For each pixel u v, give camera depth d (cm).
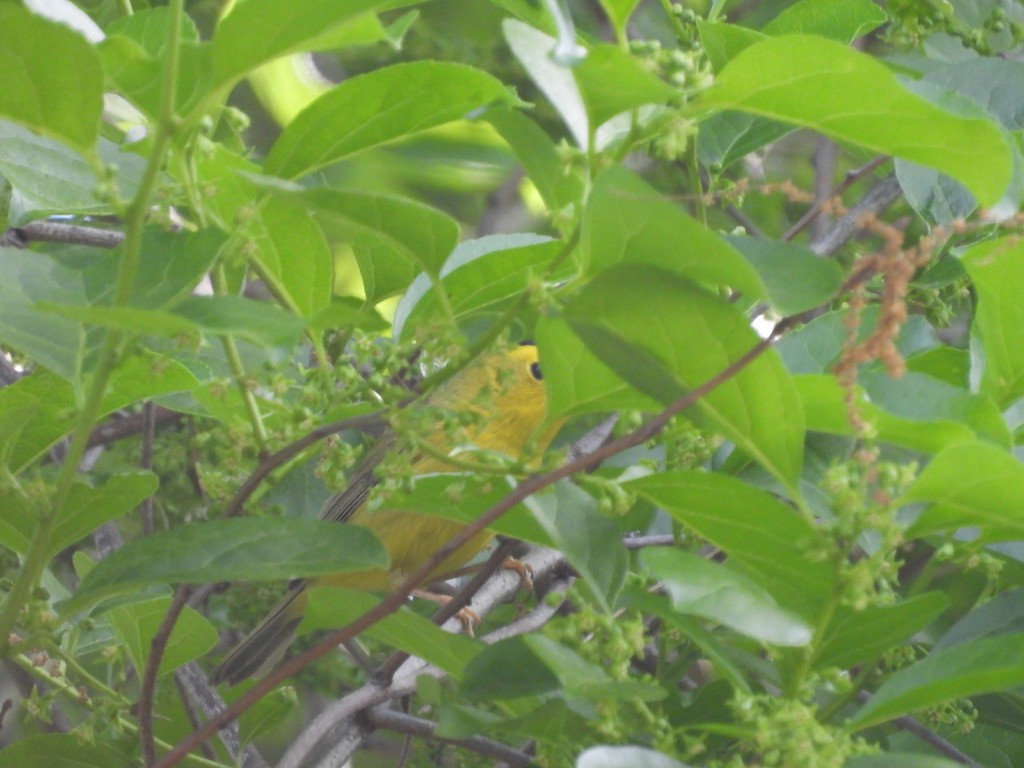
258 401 597
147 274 490
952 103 469
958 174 438
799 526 479
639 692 439
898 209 1258
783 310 412
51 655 662
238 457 558
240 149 816
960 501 458
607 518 534
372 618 488
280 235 575
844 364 399
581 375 497
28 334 511
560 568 898
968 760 664
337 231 1147
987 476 442
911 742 674
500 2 669
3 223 852
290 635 1011
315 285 580
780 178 1519
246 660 1012
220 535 495
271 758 1245
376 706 735
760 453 476
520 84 1370
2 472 535
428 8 1370
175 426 1145
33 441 643
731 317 440
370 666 1035
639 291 436
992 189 433
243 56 450
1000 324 537
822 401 493
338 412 635
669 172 1291
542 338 489
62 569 1168
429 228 462
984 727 751
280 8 441
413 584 477
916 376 503
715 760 496
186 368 637
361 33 457
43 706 684
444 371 485
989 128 417
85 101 446
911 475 455
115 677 895
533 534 555
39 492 532
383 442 922
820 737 454
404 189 1387
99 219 1098
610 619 490
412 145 1364
